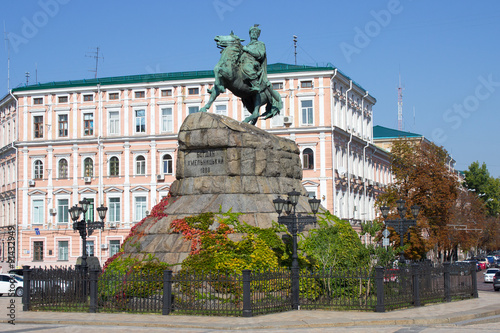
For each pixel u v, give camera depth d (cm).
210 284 2003
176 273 2108
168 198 2464
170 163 6069
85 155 6181
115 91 6181
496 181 9838
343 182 6044
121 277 2080
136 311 2027
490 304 2312
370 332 1678
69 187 6181
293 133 5894
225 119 2439
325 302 2123
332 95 5912
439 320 1881
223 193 2364
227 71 2516
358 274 2122
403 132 8775
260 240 2198
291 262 2195
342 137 6156
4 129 6806
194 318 1895
